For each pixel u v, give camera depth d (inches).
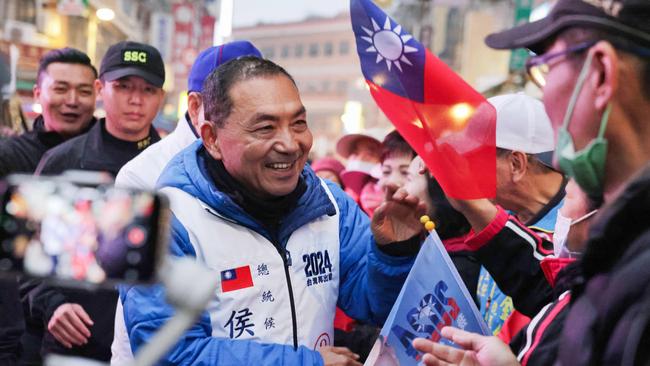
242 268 65.2
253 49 101.8
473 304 62.1
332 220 72.4
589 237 37.6
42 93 130.0
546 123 74.7
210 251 64.5
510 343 54.4
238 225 66.1
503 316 76.0
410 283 62.9
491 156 64.0
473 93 65.0
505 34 46.9
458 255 84.7
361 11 67.2
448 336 51.1
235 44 99.7
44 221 27.6
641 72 38.3
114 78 114.3
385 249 67.5
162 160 91.4
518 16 234.4
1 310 77.3
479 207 63.3
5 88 119.1
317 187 71.5
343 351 66.1
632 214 35.8
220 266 64.6
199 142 70.9
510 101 76.0
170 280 26.5
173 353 61.5
